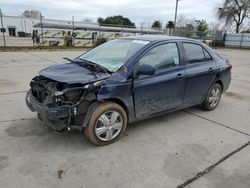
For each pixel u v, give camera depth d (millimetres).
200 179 2629
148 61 3502
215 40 33406
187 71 4004
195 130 3900
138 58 3391
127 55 3486
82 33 22766
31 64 9969
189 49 4176
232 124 4230
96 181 2521
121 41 4125
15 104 4742
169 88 3764
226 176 2699
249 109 5145
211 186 2521
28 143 3230
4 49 15961
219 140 3578
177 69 3865
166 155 3090
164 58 3717
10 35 49375
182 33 32062
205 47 4562
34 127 3715
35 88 3354
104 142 3244
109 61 3527
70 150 3107
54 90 2945
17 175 2561
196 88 4289
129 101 3330
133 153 3105
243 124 4250
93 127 3098
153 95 3580
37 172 2627
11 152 2992
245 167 2889
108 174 2648
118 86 3137
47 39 21031
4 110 4395
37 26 24469
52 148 3135
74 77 2986
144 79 3410
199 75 4230
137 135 3625
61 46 20875
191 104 4418
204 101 4711
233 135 3777
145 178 2607
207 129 3967
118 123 3346
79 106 2957
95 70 3270
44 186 2414
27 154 2967
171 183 2543
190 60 4141
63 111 2863
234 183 2584
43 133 3529
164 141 3469
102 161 2895
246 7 40969
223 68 4781
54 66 3594
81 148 3170
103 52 3922
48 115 2857
